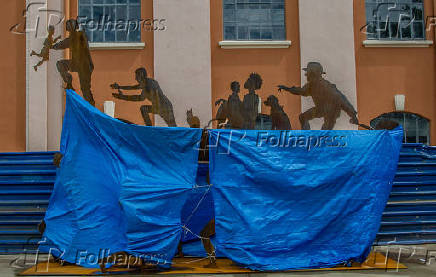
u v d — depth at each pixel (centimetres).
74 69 777
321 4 1065
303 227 673
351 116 848
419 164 833
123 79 1045
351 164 697
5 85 1023
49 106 1017
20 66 1028
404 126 1086
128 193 645
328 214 678
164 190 655
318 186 682
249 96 857
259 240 662
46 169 846
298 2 1075
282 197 680
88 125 689
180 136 682
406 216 809
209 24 1051
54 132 1013
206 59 1040
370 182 695
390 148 718
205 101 1029
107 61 1048
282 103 1048
